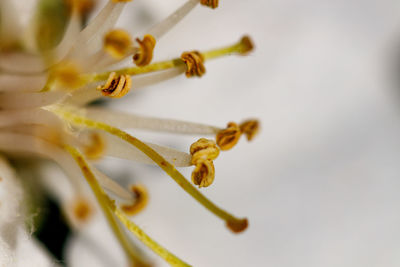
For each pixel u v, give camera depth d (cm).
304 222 8
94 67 7
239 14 8
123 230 7
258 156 8
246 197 8
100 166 8
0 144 7
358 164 8
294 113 8
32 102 7
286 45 8
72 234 8
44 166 7
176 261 7
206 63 8
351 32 8
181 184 7
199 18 8
